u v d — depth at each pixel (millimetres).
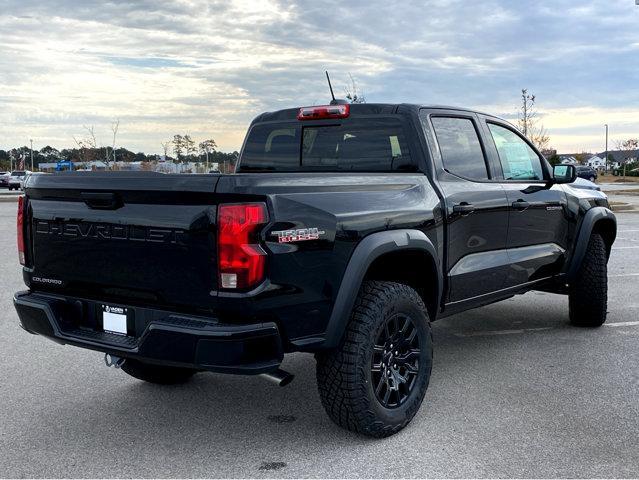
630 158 85500
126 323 3369
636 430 3701
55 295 3691
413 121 4305
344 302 3346
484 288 4613
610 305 7109
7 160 95688
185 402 4238
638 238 13859
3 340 5734
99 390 4473
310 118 4645
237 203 2975
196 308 3113
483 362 5039
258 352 3047
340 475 3189
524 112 32781
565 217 5531
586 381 4559
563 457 3359
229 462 3350
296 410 4086
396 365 3699
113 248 3344
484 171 4770
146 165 27281
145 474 3221
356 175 3656
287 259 3092
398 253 3736
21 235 3822
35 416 3996
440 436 3635
